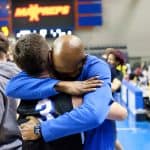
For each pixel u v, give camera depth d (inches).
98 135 57.3
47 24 596.4
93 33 617.0
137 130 277.9
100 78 55.7
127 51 628.7
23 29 594.2
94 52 614.2
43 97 55.9
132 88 338.0
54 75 58.0
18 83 57.5
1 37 81.3
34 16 595.2
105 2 622.8
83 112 51.8
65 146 54.4
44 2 594.6
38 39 56.6
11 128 74.2
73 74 56.9
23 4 593.9
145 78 430.9
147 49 632.4
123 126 293.1
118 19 625.9
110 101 55.4
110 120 59.7
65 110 54.4
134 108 323.3
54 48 55.1
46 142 54.1
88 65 57.4
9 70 76.2
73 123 51.6
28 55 55.9
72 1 598.2
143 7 626.8
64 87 55.1
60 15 597.6
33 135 53.9
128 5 625.6
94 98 53.0
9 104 73.9
